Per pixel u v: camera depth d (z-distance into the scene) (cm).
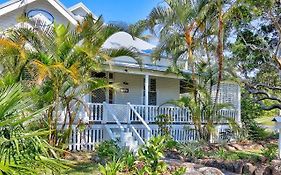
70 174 901
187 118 1780
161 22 1592
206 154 1273
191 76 1608
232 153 1382
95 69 1101
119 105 1566
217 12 1577
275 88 1920
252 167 1030
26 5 1578
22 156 404
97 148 1237
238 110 2034
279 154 1195
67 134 1138
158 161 854
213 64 1709
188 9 1515
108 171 791
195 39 1652
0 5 1558
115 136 1430
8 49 954
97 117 1499
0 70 1237
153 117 1656
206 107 1568
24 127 471
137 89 1867
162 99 1969
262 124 2361
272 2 1734
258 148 1666
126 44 1925
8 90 439
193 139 1753
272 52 2039
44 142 464
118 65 1498
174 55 1658
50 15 1700
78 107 1188
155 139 882
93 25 1062
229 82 1891
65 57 1018
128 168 882
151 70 1648
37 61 927
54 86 1019
